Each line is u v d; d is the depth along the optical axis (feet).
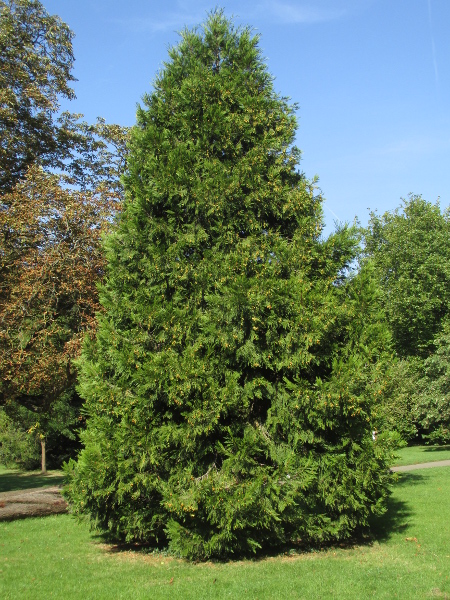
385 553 23.79
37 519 34.76
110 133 56.70
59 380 40.91
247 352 23.13
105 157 58.70
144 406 23.03
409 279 89.15
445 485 45.21
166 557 24.34
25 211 39.65
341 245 26.12
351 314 24.17
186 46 30.07
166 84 29.01
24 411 77.66
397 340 94.07
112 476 23.62
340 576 20.20
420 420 80.18
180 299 24.77
